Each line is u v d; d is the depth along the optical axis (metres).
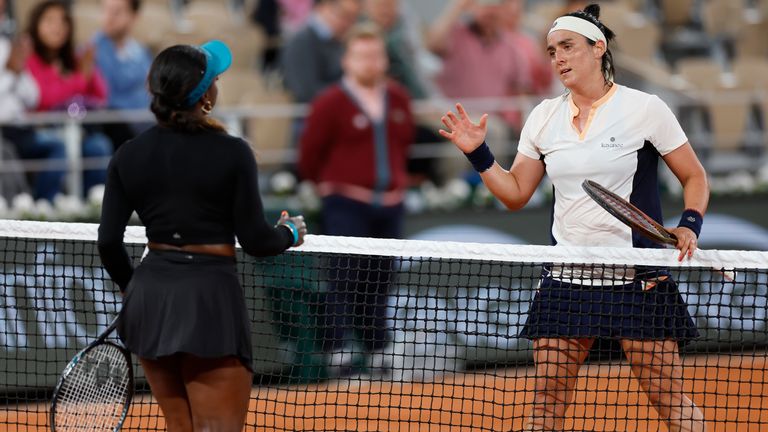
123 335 16.02
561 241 18.28
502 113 39.78
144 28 40.56
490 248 18.69
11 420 25.97
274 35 43.34
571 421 26.42
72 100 33.97
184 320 15.39
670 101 43.22
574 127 17.70
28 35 33.47
